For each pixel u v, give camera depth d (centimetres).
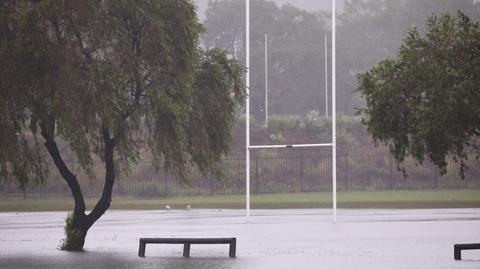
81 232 7612
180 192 16275
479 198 14325
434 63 5569
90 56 7069
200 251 7594
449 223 10038
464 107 5281
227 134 7856
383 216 11306
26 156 7275
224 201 14625
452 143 5709
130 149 7450
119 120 7206
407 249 7406
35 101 7088
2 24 6831
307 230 9394
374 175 17388
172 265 6388
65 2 6744
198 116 7762
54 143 7469
